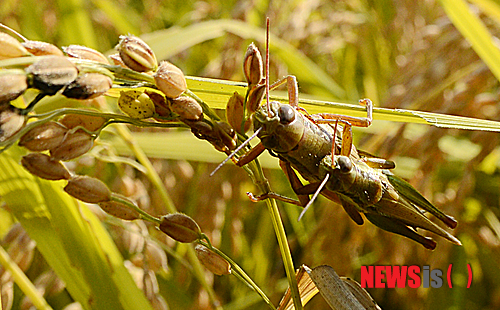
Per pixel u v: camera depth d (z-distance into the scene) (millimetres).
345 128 238
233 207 390
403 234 248
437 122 247
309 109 267
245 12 452
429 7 566
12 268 257
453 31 416
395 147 374
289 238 480
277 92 417
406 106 407
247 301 429
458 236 435
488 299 427
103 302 255
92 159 312
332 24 501
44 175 214
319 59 568
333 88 497
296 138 235
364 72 612
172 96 219
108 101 334
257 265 471
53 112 213
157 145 355
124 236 283
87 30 437
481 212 404
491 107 375
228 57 427
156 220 228
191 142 360
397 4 552
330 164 238
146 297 270
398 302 429
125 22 542
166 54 371
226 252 458
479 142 369
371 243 424
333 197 250
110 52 386
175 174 399
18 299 305
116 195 224
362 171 241
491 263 430
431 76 405
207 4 564
